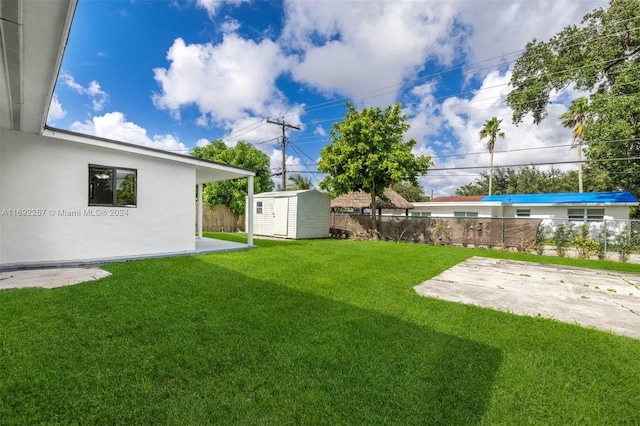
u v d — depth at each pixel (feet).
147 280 15.70
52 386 6.64
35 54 9.89
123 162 22.71
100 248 21.61
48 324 9.70
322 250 30.66
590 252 33.42
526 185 105.60
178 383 7.02
